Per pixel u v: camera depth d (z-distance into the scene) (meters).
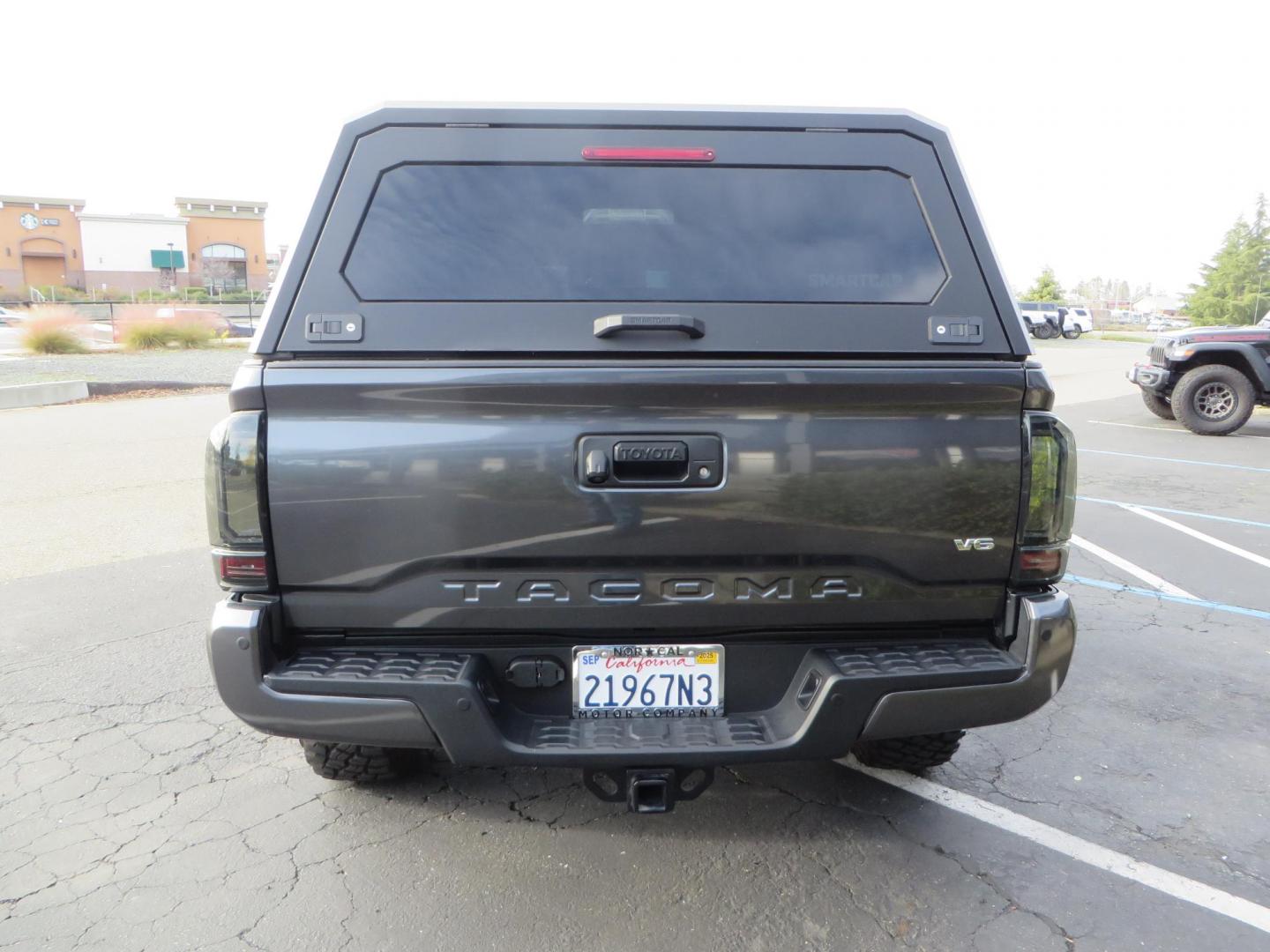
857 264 2.38
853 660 2.32
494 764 2.22
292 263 2.28
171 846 2.82
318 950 2.35
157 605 5.19
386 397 2.18
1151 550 6.43
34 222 63.00
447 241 2.33
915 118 2.48
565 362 2.21
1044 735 3.58
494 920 2.45
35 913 2.49
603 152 2.41
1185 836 2.89
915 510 2.27
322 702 2.20
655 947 2.35
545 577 2.27
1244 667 4.29
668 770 2.25
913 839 2.84
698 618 2.31
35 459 9.66
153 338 25.17
